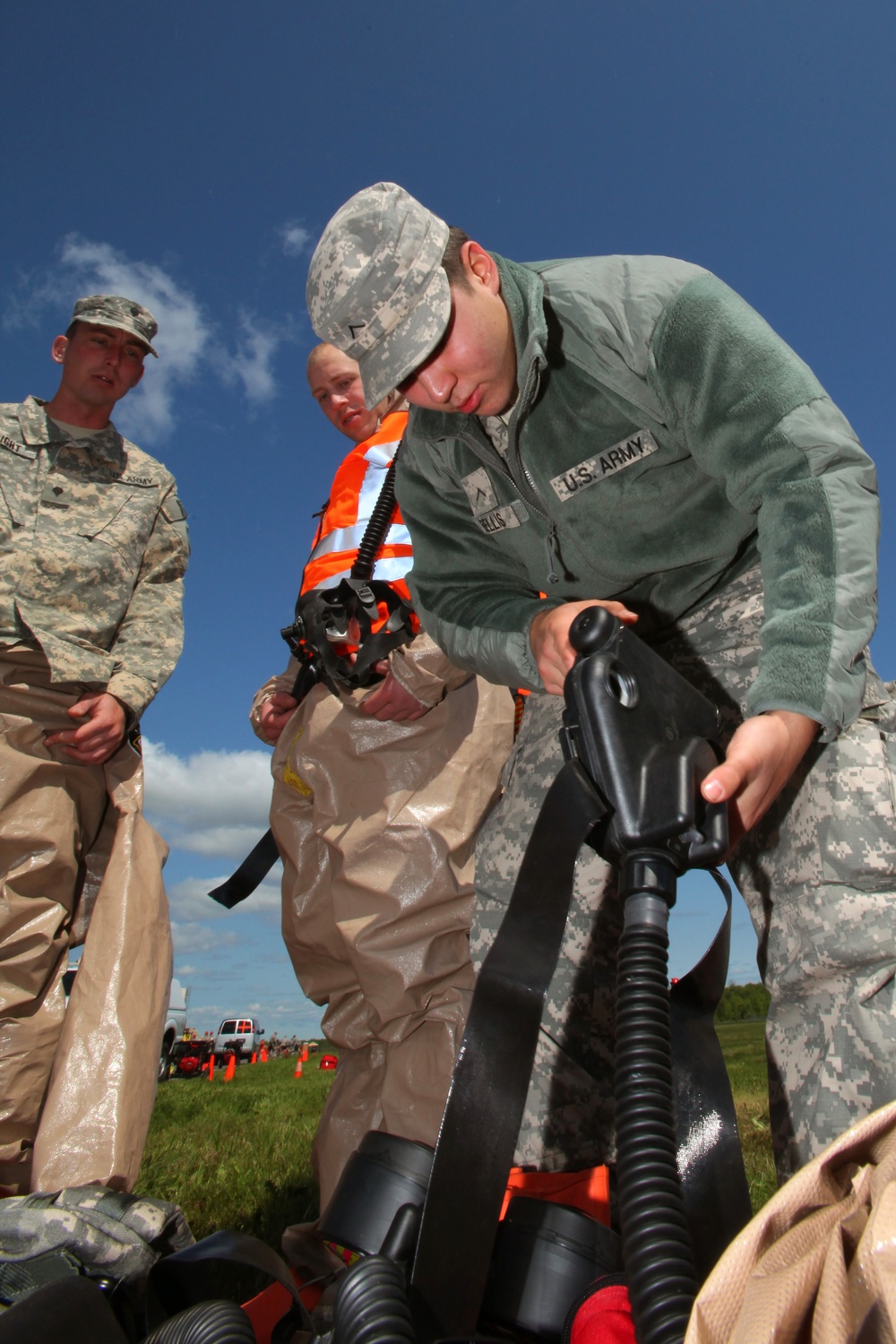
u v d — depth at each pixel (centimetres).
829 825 125
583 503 157
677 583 161
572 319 148
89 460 293
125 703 262
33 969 245
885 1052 114
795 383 126
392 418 264
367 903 212
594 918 159
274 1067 2561
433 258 142
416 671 216
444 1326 82
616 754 95
